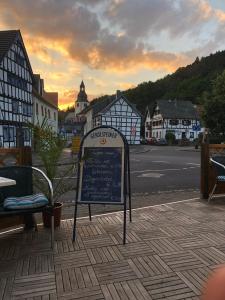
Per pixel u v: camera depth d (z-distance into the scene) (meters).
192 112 73.56
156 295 3.09
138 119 58.38
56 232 4.96
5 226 4.92
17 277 3.51
